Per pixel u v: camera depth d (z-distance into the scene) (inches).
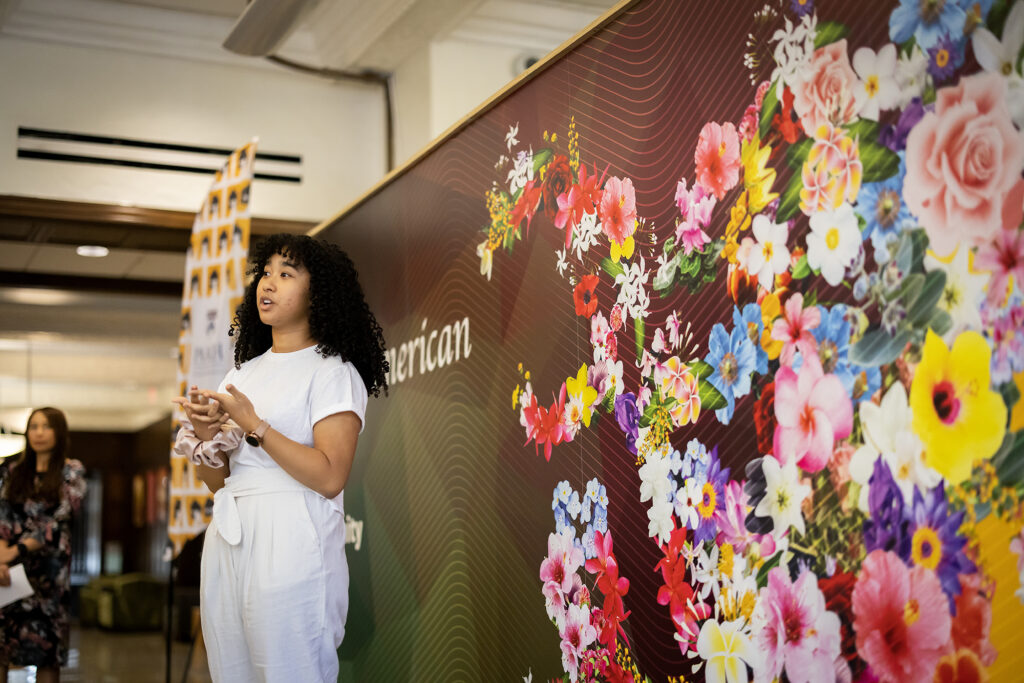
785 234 74.1
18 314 390.0
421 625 132.1
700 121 83.2
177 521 185.5
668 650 84.7
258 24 170.7
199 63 217.0
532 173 109.6
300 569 98.8
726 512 78.8
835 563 68.9
